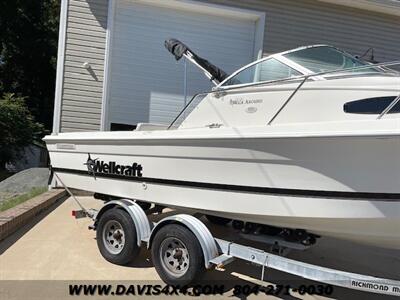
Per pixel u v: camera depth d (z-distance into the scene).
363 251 5.78
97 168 5.18
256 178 3.94
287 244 4.29
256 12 10.14
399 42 11.19
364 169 3.47
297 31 10.41
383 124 3.40
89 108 9.36
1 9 21.69
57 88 9.22
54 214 6.88
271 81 4.32
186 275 3.99
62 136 5.60
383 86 3.74
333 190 3.60
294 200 3.78
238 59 10.35
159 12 9.91
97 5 9.36
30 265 4.55
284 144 3.75
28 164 17.45
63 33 9.22
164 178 4.55
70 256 4.87
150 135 4.63
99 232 4.81
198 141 4.23
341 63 4.68
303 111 4.08
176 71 9.99
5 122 15.16
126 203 4.69
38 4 22.67
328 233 3.94
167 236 4.15
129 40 9.77
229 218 4.54
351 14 10.77
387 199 3.43
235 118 4.57
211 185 4.21
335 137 3.50
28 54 22.89
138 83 9.83
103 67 9.40
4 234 5.38
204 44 10.17
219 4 9.97
